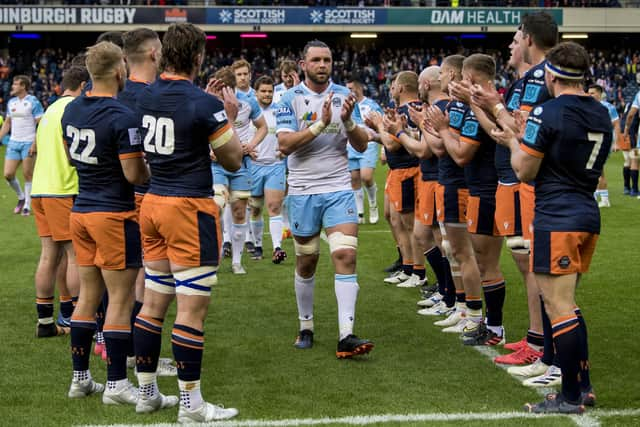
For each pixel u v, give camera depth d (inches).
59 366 285.4
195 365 229.5
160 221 230.1
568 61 230.4
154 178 234.7
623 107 1990.7
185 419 228.5
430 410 236.4
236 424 226.1
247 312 366.6
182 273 231.1
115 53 246.1
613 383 260.5
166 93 230.5
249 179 456.4
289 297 397.1
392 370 278.2
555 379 258.8
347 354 288.5
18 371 279.4
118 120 238.7
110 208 243.3
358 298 396.5
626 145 791.7
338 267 295.6
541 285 235.8
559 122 227.9
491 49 2399.1
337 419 229.0
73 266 321.4
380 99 2096.5
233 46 2343.8
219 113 230.5
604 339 313.4
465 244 314.2
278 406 241.3
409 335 326.6
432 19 2149.4
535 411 234.4
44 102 1947.6
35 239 576.1
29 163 585.3
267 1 2180.1
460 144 290.2
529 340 283.7
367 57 2237.9
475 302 313.3
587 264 240.7
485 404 241.9
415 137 385.7
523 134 237.0
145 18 2085.4
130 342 260.5
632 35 2381.9
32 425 227.1
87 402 248.8
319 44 298.2
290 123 296.0
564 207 230.7
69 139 246.7
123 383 246.5
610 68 2159.2
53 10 2064.5
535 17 273.6
